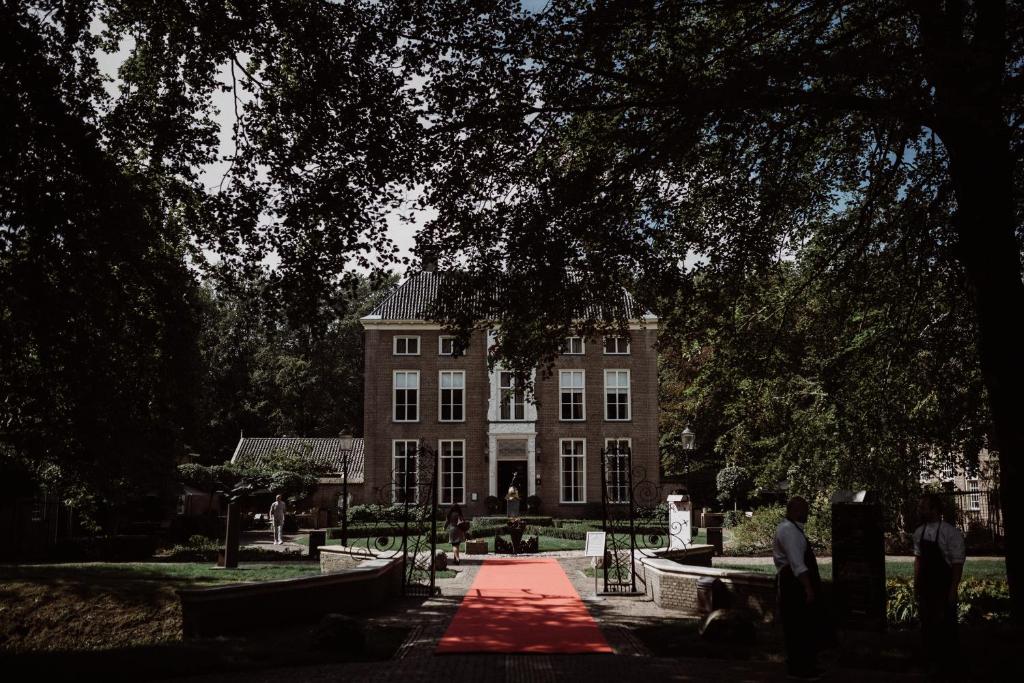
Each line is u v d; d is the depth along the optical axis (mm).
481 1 10656
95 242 12578
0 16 11180
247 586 13023
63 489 17828
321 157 11859
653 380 42000
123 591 15828
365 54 11469
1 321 13000
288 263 12297
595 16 10109
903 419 14445
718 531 24797
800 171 13406
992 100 8375
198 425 24781
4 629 14828
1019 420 10203
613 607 15102
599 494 41062
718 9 10664
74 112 12398
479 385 41906
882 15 9445
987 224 10516
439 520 39469
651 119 10750
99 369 13820
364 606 15078
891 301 14469
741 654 10016
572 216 10688
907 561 20266
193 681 8609
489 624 12969
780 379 15516
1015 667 8062
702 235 12844
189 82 12844
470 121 11039
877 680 7914
